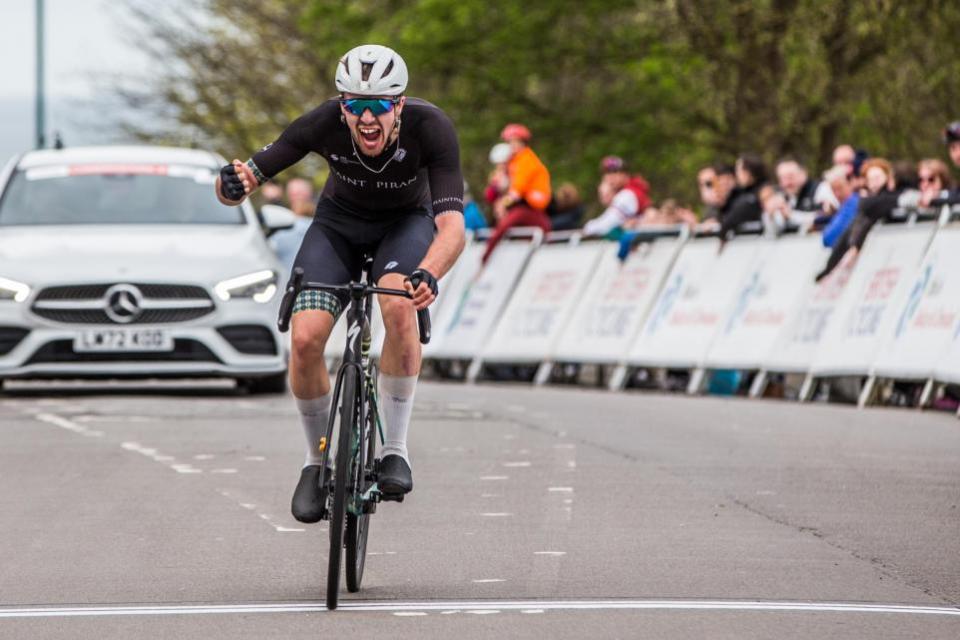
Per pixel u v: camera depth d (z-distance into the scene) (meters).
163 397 29.70
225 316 28.11
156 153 32.09
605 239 35.72
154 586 13.22
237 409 27.12
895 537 15.25
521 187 38.12
